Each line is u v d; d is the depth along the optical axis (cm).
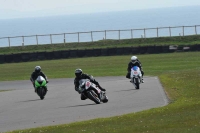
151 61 15388
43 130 4400
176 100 6088
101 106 6072
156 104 5900
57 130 4312
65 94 8175
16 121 5347
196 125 3966
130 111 5406
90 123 4588
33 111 6128
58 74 13325
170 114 4700
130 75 8131
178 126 4006
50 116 5509
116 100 6644
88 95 6334
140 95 7044
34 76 7956
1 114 6088
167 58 16075
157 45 18425
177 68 12812
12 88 10581
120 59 16925
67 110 5925
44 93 7712
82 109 5900
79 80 6412
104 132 4012
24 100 7719
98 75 12206
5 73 14900
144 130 3975
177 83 7994
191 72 9469
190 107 5066
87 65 15488
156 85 8338
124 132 3966
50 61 18188
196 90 6744
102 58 17825
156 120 4391
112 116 5050
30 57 18938
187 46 18188
